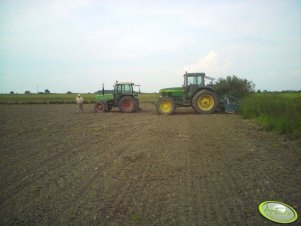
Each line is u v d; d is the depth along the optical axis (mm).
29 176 5680
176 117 16375
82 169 6082
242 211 4016
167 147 8055
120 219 3854
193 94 17984
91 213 4043
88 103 38938
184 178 5426
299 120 10133
